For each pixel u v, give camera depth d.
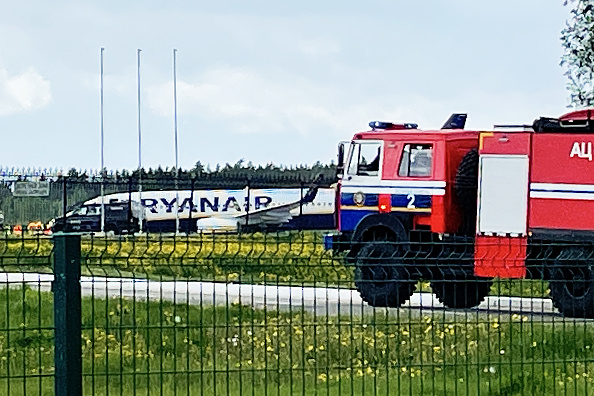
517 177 33.62
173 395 15.38
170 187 93.50
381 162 37.19
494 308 19.80
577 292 19.36
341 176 37.84
